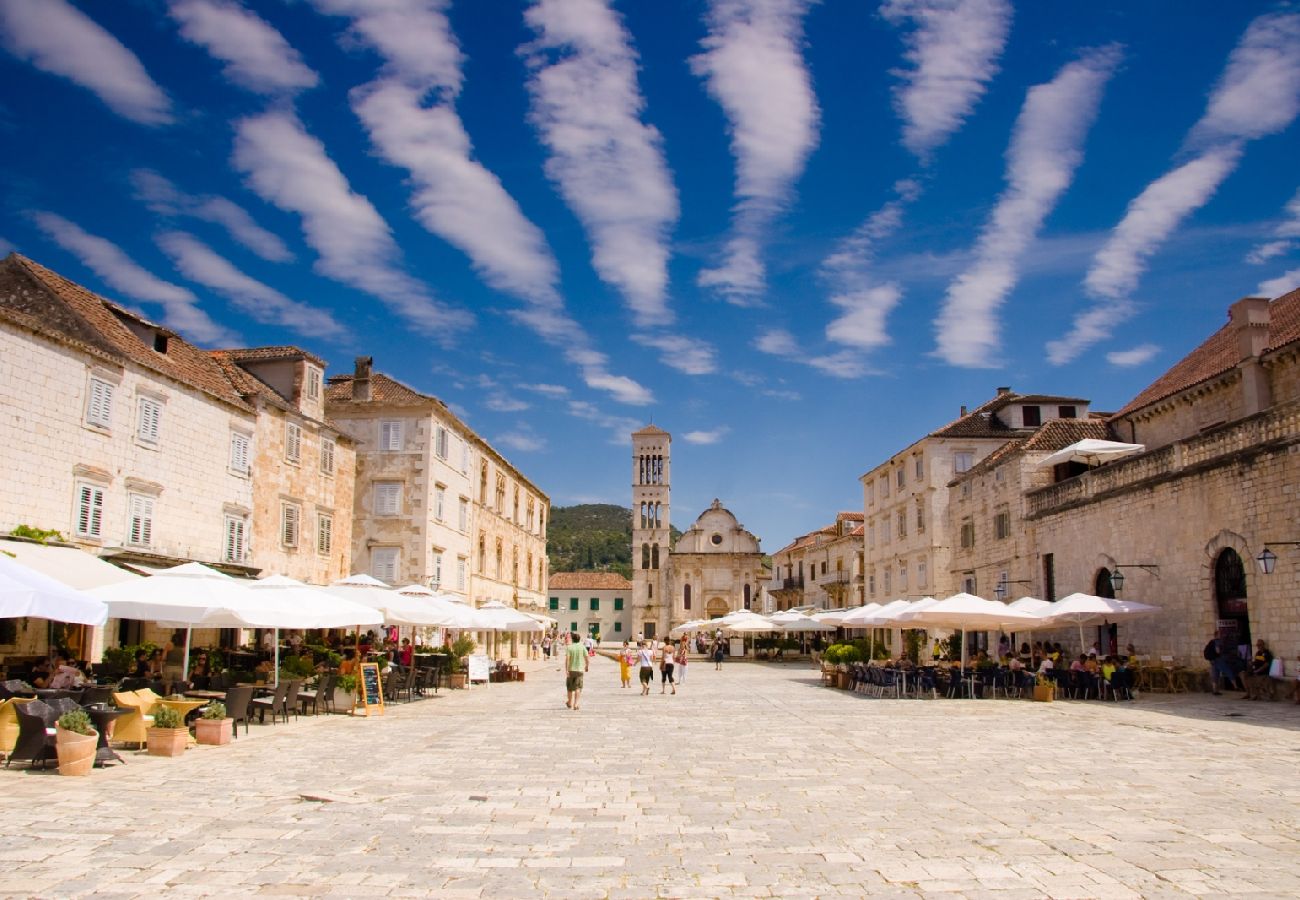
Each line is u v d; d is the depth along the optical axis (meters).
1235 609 25.30
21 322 22.59
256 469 33.06
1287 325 30.50
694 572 98.56
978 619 27.77
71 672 17.23
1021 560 38.41
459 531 49.50
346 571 40.22
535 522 74.31
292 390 36.72
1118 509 30.91
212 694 21.86
